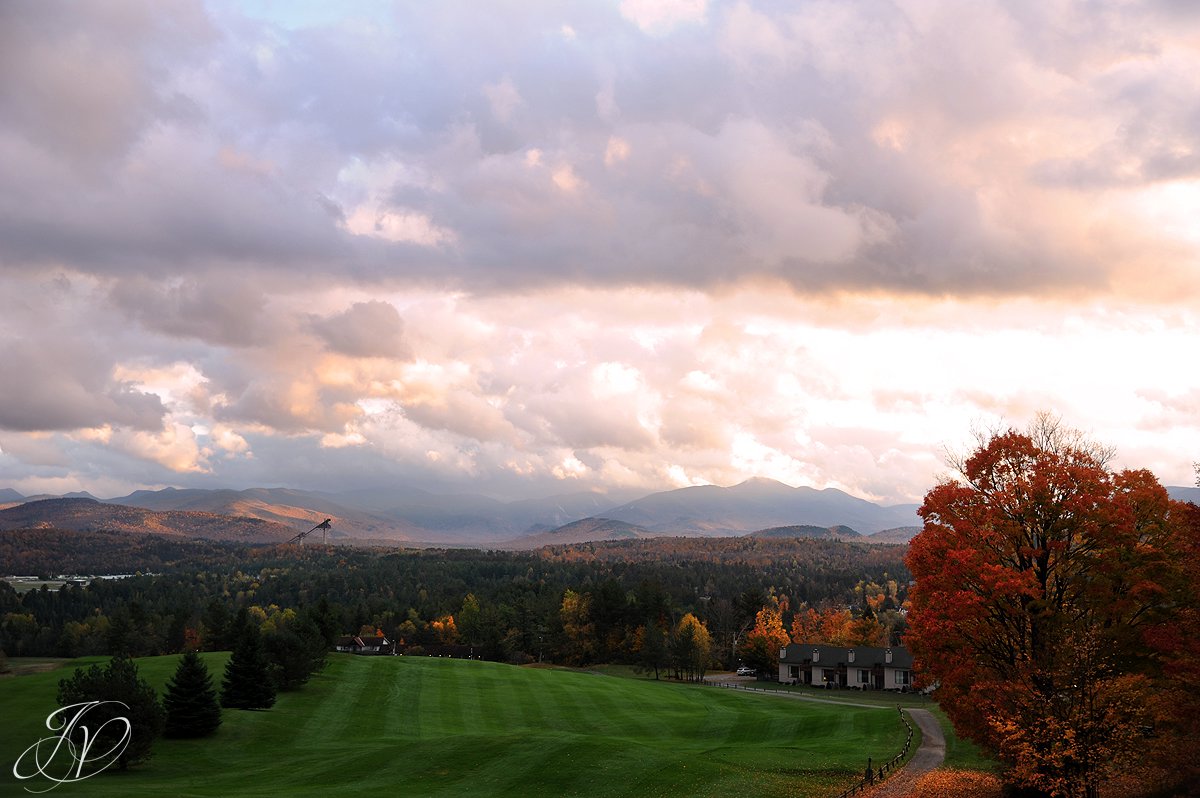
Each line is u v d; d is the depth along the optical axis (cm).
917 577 4009
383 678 10188
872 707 9125
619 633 16838
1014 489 3797
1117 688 3253
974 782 4253
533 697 9431
